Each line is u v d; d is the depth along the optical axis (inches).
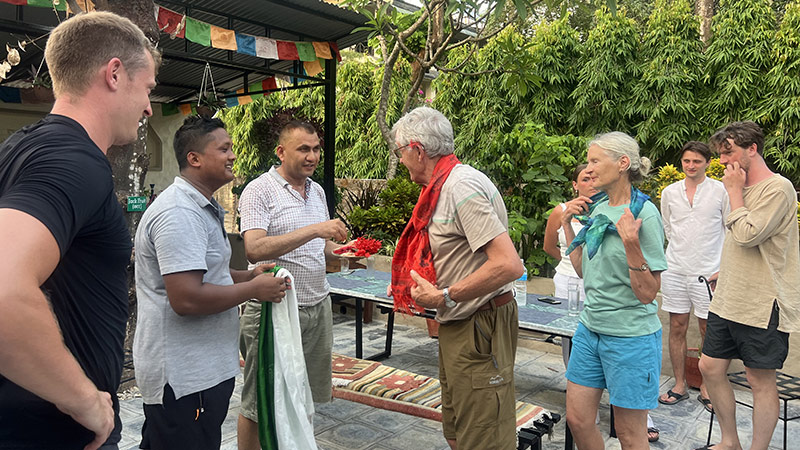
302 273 115.0
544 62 404.2
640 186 270.2
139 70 51.9
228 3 230.5
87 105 48.3
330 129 297.0
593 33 404.8
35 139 43.3
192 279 79.7
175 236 79.6
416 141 83.3
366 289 168.9
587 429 100.1
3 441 45.4
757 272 114.0
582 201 106.0
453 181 81.0
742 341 116.5
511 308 86.5
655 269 88.7
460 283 79.3
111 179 47.7
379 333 240.1
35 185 39.9
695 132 391.2
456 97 442.9
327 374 121.4
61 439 46.7
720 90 383.6
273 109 497.0
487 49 423.2
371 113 502.9
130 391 163.6
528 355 209.6
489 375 82.7
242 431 110.7
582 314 101.2
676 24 394.3
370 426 146.1
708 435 130.0
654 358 93.6
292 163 114.6
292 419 91.6
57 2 135.9
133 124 52.6
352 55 539.8
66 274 48.3
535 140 235.9
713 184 159.8
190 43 283.7
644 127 394.0
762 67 372.2
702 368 125.8
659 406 160.1
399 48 260.2
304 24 257.4
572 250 101.2
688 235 161.6
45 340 37.8
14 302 35.5
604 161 95.0
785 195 109.2
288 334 92.7
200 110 254.7
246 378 109.8
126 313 54.7
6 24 171.8
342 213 319.3
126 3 157.2
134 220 163.9
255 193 112.0
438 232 83.0
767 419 115.4
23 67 281.3
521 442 102.8
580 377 99.8
